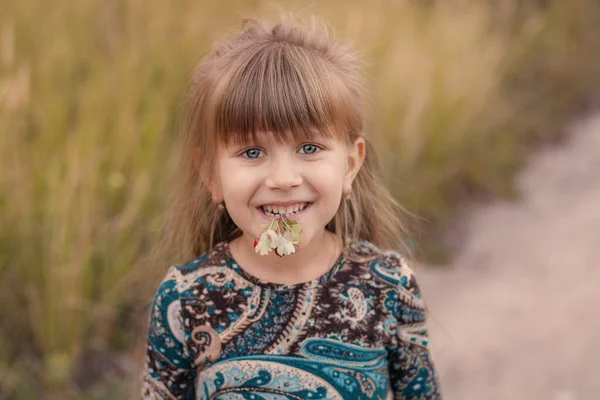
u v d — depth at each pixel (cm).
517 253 466
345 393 143
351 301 146
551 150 655
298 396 142
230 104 132
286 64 135
